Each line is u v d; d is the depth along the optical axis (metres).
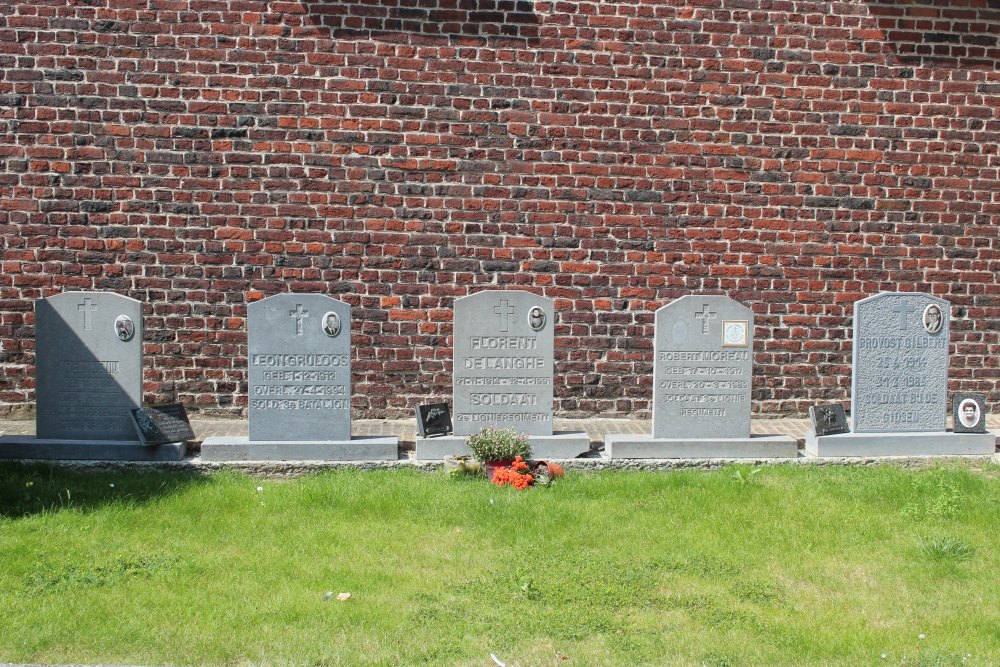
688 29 10.30
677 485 7.68
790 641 4.84
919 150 10.59
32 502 6.98
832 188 10.51
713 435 8.80
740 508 7.07
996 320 10.76
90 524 6.51
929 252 10.65
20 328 9.77
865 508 7.11
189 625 4.96
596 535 6.44
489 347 8.72
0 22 9.65
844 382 10.62
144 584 5.51
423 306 10.14
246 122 9.90
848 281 10.56
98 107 9.75
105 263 9.83
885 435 8.83
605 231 10.28
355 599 5.34
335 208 10.01
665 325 8.74
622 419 10.37
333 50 9.95
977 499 7.27
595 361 10.35
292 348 8.45
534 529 6.52
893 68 10.52
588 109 10.22
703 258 10.40
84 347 8.34
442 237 10.12
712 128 10.35
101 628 4.89
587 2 10.19
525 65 10.14
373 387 10.15
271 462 8.21
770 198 10.45
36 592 5.36
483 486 7.61
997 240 10.72
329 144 9.97
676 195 10.34
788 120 10.44
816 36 10.45
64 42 9.70
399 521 6.72
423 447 8.47
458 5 10.05
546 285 10.24
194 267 9.91
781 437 8.84
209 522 6.62
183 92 9.82
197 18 9.81
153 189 9.84
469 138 10.11
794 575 5.79
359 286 10.07
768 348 10.53
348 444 8.38
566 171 10.22
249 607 5.18
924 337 8.96
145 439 8.15
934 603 5.38
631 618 5.14
